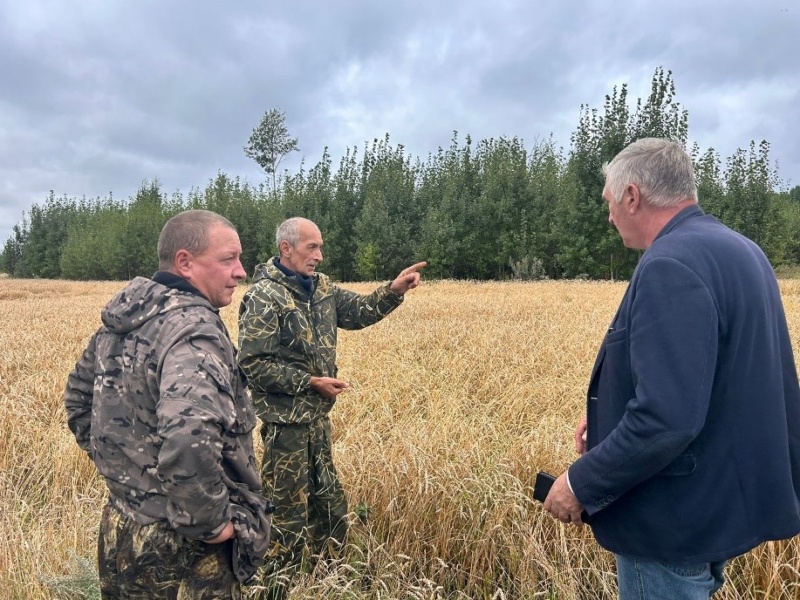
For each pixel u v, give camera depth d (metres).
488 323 12.37
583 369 7.77
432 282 29.84
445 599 3.54
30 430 5.93
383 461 4.42
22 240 77.19
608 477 2.00
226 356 2.10
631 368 2.06
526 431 5.70
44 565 3.31
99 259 59.41
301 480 3.58
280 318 3.53
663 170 2.17
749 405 1.98
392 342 10.15
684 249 2.00
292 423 3.54
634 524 2.09
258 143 57.62
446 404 6.38
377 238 40.00
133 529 2.04
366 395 6.69
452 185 39.66
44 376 8.22
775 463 1.99
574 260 33.56
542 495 2.37
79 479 4.89
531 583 3.42
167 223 2.24
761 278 2.04
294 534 3.57
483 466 4.40
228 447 2.16
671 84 33.16
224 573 2.12
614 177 2.30
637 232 2.30
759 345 1.99
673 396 1.85
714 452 1.99
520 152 39.62
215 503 1.93
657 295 1.95
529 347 9.35
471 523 3.90
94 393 2.13
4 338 12.23
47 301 25.56
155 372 2.00
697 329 1.89
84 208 75.00
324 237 42.41
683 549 2.02
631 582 2.20
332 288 3.91
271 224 44.97
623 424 1.96
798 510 2.07
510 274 37.88
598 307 15.41
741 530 1.99
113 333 2.12
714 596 3.19
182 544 2.03
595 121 33.41
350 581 3.30
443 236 37.75
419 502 3.98
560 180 37.78
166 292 2.10
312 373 3.62
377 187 42.44
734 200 36.00
